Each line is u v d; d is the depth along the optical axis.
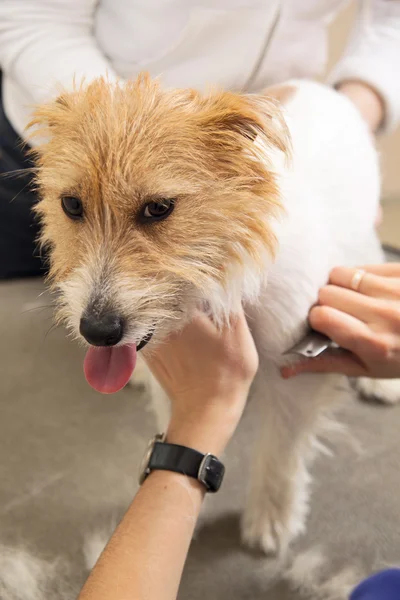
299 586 0.96
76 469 1.17
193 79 1.29
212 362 0.79
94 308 0.68
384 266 0.93
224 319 0.77
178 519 0.73
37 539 1.03
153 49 1.27
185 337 0.78
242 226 0.72
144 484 0.78
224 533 1.06
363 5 1.50
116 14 1.25
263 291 0.80
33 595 0.93
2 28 1.18
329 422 1.08
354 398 1.36
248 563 1.00
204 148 0.69
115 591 0.63
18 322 1.61
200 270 0.71
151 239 0.70
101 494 1.12
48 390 1.38
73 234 0.73
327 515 1.08
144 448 1.23
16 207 1.65
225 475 1.17
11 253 1.77
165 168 0.67
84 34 1.25
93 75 1.08
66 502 1.10
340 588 0.94
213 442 0.79
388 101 1.35
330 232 0.94
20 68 1.18
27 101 1.35
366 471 1.17
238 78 1.31
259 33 1.26
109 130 0.68
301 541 1.04
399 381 1.35
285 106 0.95
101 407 1.34
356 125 1.10
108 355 0.72
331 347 0.86
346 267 0.92
